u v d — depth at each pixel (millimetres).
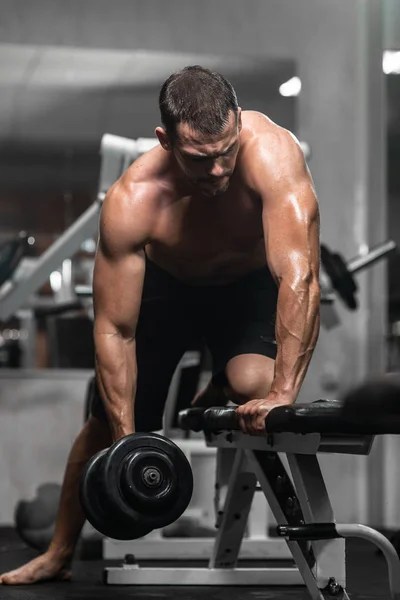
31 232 8266
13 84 7785
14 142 8250
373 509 6453
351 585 2879
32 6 7016
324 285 4523
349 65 6969
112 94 7949
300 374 2117
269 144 2311
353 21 6977
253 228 2459
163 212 2430
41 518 3857
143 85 7844
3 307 4770
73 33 7062
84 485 1988
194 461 4168
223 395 2875
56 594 2678
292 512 2244
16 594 2680
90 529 3865
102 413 2840
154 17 7164
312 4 7094
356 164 6898
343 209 6883
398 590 2002
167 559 3803
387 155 7211
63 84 7762
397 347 6848
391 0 6969
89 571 3322
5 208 8242
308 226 2209
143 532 1982
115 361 2393
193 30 7195
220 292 2732
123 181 2441
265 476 2293
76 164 8336
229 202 2395
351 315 6762
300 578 2881
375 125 6922
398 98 7164
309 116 7043
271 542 3744
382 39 6957
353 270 4762
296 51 7141
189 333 2844
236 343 2637
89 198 8359
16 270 5191
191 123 2064
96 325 2432
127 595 2654
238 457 2764
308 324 2133
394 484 6477
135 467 1952
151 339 2801
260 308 2668
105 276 2416
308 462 2047
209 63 7383
